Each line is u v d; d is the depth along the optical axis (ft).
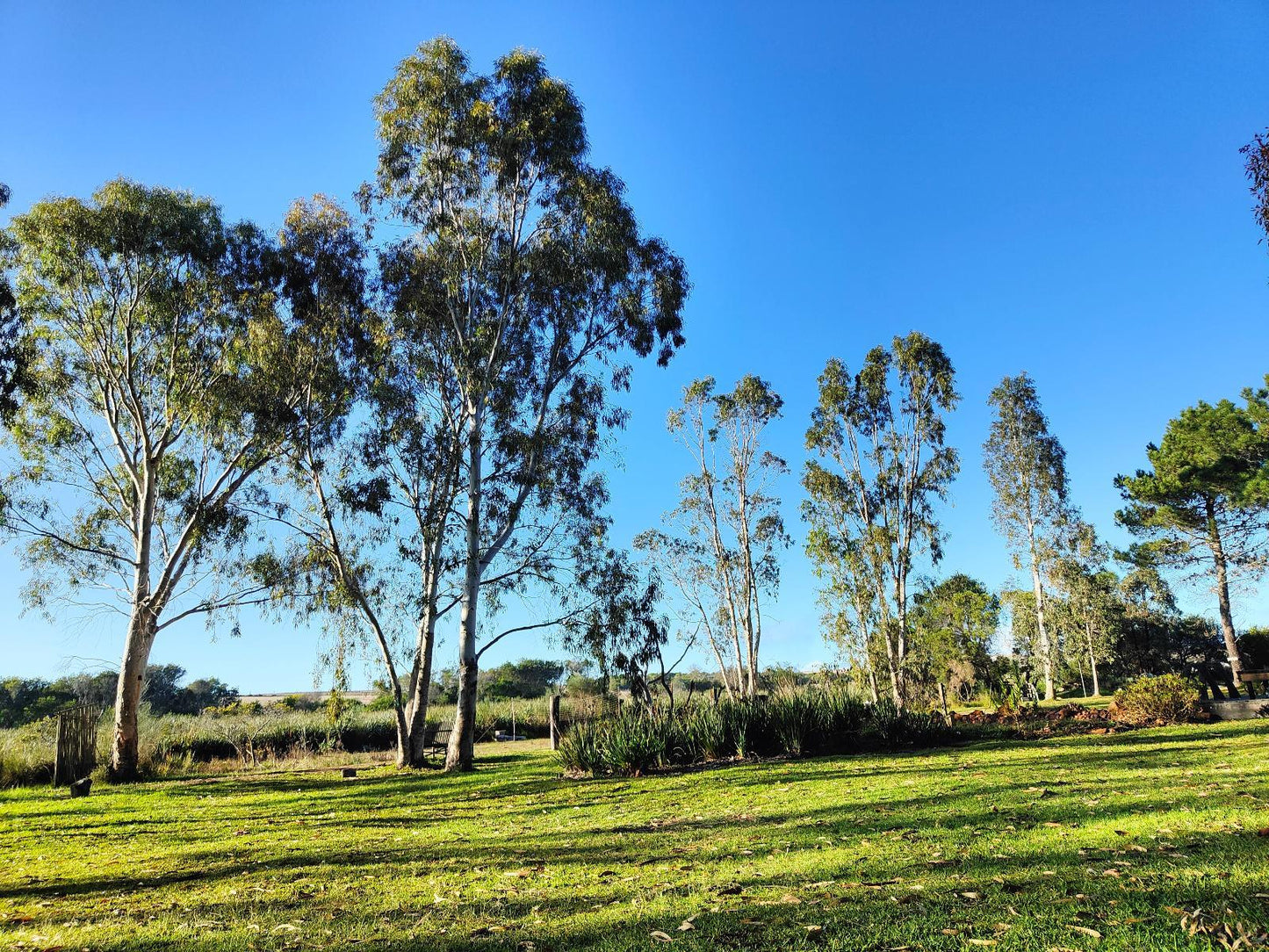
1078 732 53.52
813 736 50.42
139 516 72.43
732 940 10.70
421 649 66.03
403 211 68.23
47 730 71.97
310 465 67.05
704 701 60.64
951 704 101.50
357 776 59.31
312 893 16.75
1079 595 129.90
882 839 17.46
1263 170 26.63
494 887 15.99
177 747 87.30
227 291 72.43
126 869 22.11
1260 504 94.84
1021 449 138.82
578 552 68.74
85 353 72.33
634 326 70.69
